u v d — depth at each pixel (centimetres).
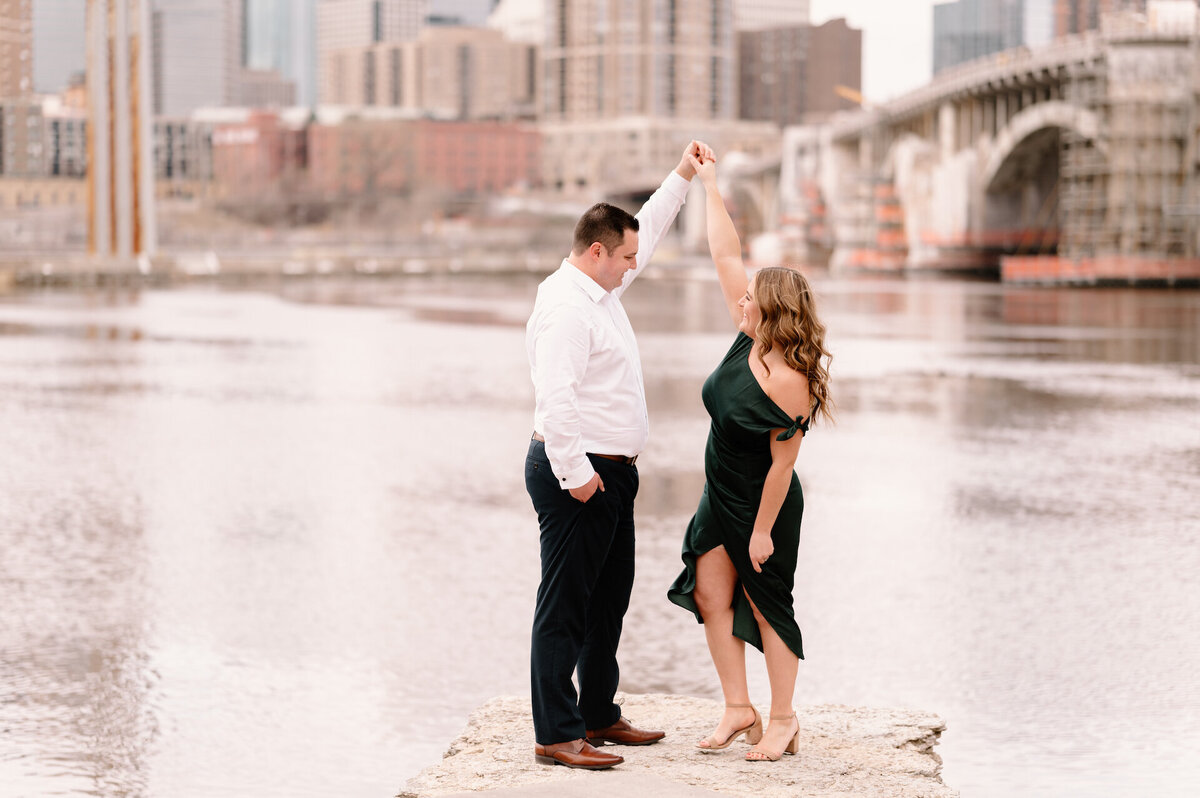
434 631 1016
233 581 1173
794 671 547
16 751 784
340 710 852
